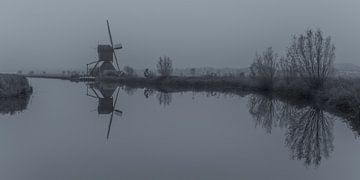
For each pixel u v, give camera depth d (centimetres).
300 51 3556
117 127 1930
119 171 1138
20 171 1124
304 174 1130
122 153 1370
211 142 1591
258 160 1292
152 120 2202
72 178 1061
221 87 5756
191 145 1523
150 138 1658
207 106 3073
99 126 1952
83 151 1391
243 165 1228
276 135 1792
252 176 1101
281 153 1412
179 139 1644
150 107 2938
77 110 2622
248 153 1402
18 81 3428
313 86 3512
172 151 1415
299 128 2022
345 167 1216
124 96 4059
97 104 3103
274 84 4659
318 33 3459
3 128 1823
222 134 1788
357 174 1132
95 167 1179
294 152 1427
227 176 1104
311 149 1484
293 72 3919
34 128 1842
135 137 1672
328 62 3459
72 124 1992
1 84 3045
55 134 1702
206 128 1950
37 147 1441
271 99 3781
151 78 7012
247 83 5338
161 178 1073
